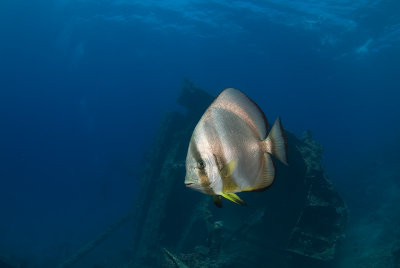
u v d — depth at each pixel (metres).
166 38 58.47
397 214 18.59
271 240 11.95
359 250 15.80
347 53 50.41
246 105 1.19
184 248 12.45
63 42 73.12
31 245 31.08
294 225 12.17
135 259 14.12
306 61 61.03
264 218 12.40
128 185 50.50
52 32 70.94
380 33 39.97
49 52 82.31
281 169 12.43
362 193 25.58
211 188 1.11
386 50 47.03
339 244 10.98
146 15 47.91
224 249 11.41
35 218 45.22
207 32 51.34
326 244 10.79
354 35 42.19
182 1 40.59
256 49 57.72
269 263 10.91
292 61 63.03
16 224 42.81
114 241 27.28
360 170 34.09
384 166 30.97
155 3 42.94
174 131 16.05
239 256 10.87
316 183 11.91
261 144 1.11
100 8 50.44
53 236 33.38
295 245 10.92
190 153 1.12
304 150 13.03
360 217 20.75
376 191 24.72
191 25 49.03
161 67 81.50
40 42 77.50
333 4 34.84
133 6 46.62
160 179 14.33
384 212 19.80
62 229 35.72
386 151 41.72
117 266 17.97
